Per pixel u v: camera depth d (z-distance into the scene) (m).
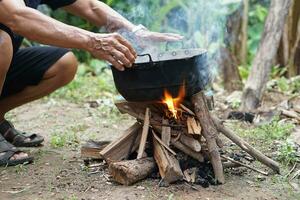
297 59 4.38
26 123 3.40
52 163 2.58
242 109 3.57
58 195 2.21
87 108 3.77
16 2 2.21
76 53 5.40
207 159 2.36
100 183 2.30
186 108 2.28
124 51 2.08
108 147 2.36
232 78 4.18
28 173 2.46
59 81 2.75
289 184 2.29
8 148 2.56
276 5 3.66
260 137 2.96
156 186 2.23
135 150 2.41
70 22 5.30
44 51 2.71
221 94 4.10
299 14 4.34
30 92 2.78
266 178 2.35
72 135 3.07
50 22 2.19
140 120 2.37
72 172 2.45
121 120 3.46
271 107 3.59
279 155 2.61
